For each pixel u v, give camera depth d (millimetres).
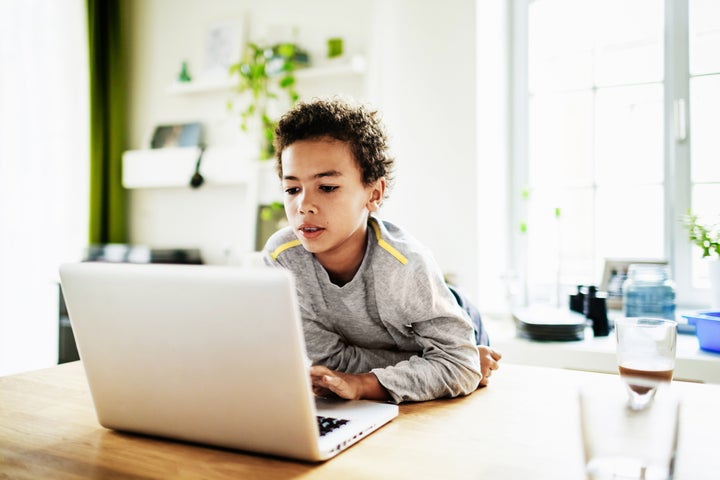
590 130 2258
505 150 2377
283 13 2637
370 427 728
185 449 689
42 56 2836
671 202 2119
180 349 659
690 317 1630
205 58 2832
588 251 2271
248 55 2709
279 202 2520
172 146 2875
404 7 2293
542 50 2332
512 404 854
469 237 2188
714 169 2059
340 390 832
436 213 2242
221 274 614
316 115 929
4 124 2717
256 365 620
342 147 916
